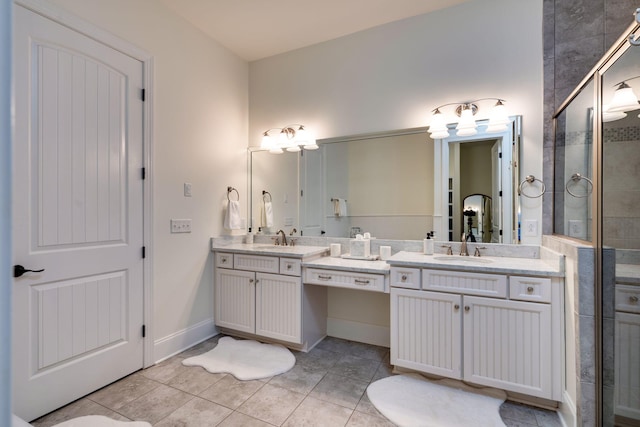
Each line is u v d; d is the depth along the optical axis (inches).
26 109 68.2
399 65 107.3
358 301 113.3
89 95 79.4
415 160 105.3
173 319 101.3
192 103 108.7
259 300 107.6
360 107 113.3
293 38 117.5
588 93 68.2
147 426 67.6
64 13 73.7
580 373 62.2
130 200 88.8
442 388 81.7
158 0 96.4
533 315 72.5
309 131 122.3
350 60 115.0
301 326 100.7
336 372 90.4
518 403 75.9
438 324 81.3
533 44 90.9
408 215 106.0
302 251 105.8
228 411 73.0
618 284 58.1
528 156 91.1
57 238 73.2
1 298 11.1
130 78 89.0
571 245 66.9
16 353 66.9
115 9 84.7
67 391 74.7
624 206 57.7
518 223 91.5
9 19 11.3
